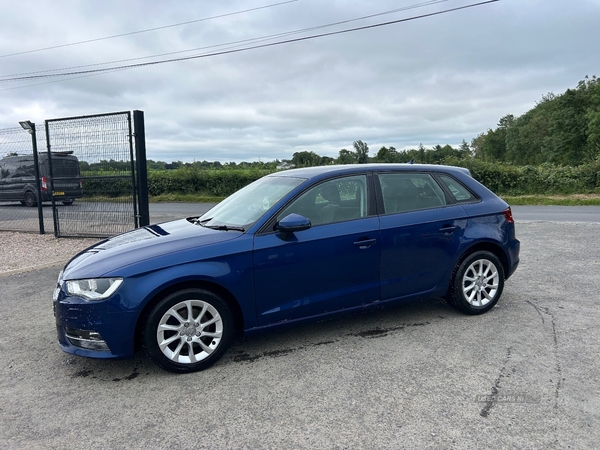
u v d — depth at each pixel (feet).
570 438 8.57
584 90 218.59
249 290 12.35
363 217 13.92
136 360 12.91
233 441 8.82
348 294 13.62
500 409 9.64
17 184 61.98
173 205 70.49
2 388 11.40
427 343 13.28
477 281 15.47
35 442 9.02
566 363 11.71
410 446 8.46
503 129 325.01
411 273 14.47
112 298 11.15
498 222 15.81
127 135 30.17
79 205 33.19
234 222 13.71
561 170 76.64
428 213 14.76
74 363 12.82
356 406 9.95
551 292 17.95
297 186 13.64
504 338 13.47
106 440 9.01
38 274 23.68
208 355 12.03
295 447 8.55
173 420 9.66
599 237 30.25
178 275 11.52
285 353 12.94
